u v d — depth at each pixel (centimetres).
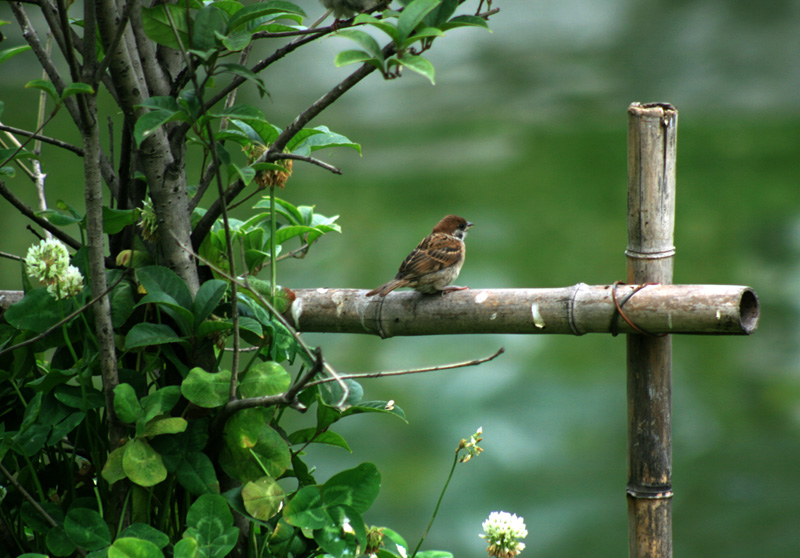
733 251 2466
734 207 2811
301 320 483
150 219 392
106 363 364
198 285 406
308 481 408
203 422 374
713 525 1409
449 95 3938
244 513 365
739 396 1809
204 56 324
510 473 1556
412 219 2673
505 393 1845
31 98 3341
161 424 355
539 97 3862
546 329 451
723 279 2283
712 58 4094
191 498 395
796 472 1545
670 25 4400
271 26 376
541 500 1473
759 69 4019
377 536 383
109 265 430
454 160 3262
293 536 386
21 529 397
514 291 458
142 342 364
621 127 3588
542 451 1620
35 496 404
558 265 2378
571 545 1344
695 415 1755
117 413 353
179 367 385
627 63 4188
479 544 1370
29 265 366
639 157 459
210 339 401
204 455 368
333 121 3644
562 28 4572
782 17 4300
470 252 2492
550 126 3559
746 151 3294
